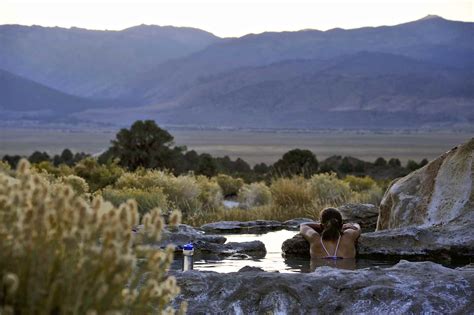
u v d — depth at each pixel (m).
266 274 7.21
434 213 12.61
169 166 39.69
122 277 3.49
